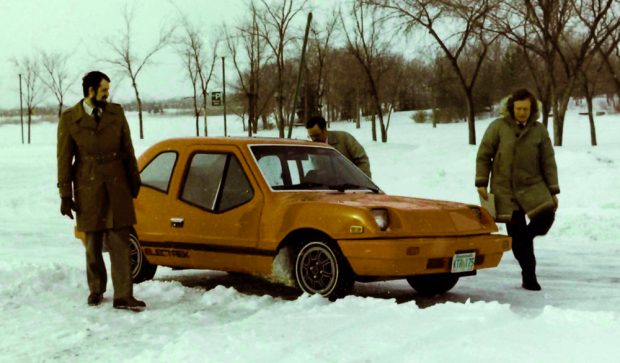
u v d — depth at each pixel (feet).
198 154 23.79
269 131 237.25
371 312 16.57
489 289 23.72
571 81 112.16
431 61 146.51
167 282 22.38
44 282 22.06
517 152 23.31
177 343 14.44
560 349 13.11
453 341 13.92
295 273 20.83
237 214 22.02
